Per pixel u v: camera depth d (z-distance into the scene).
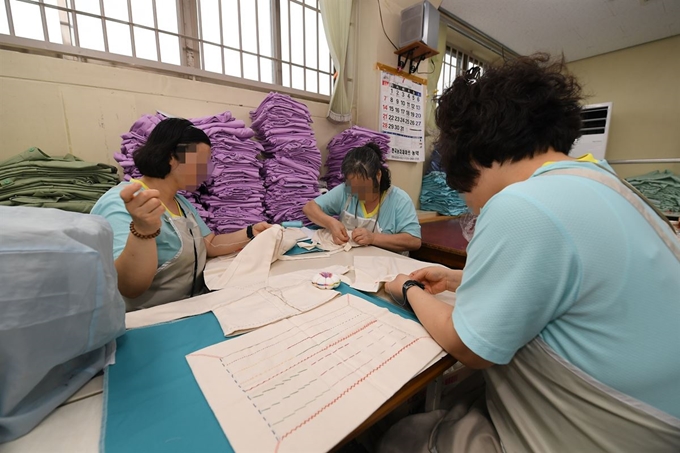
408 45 2.08
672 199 2.48
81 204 1.14
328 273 0.94
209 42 1.69
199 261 1.09
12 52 1.18
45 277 0.38
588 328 0.42
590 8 2.30
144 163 0.97
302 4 2.01
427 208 2.63
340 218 1.71
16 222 0.39
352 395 0.46
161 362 0.53
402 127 2.32
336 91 2.04
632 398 0.41
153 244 0.75
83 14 1.34
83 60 1.35
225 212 1.47
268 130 1.61
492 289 0.46
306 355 0.56
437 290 0.84
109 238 0.50
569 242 0.41
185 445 0.37
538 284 0.42
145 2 1.49
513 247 0.43
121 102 1.41
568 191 0.44
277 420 0.41
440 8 2.35
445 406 0.73
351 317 0.70
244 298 0.79
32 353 0.38
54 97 1.27
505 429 0.56
